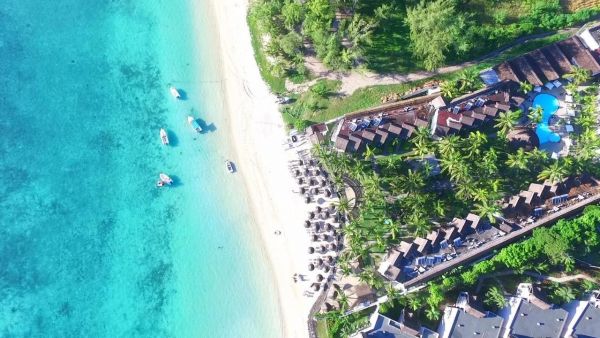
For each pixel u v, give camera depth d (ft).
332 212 224.33
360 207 222.48
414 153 222.89
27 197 221.87
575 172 215.51
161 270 223.10
